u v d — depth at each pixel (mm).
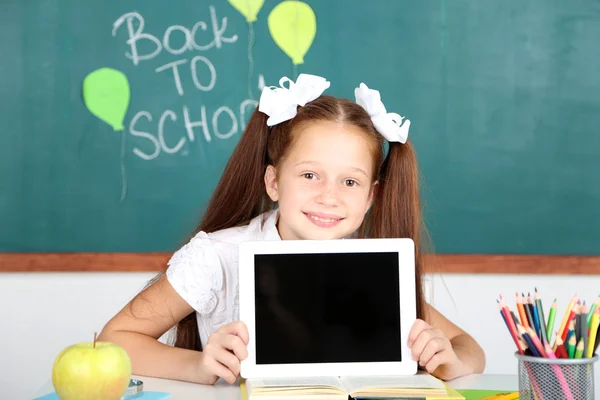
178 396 1106
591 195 2227
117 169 2215
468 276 2236
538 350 925
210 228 1444
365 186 1298
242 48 2211
